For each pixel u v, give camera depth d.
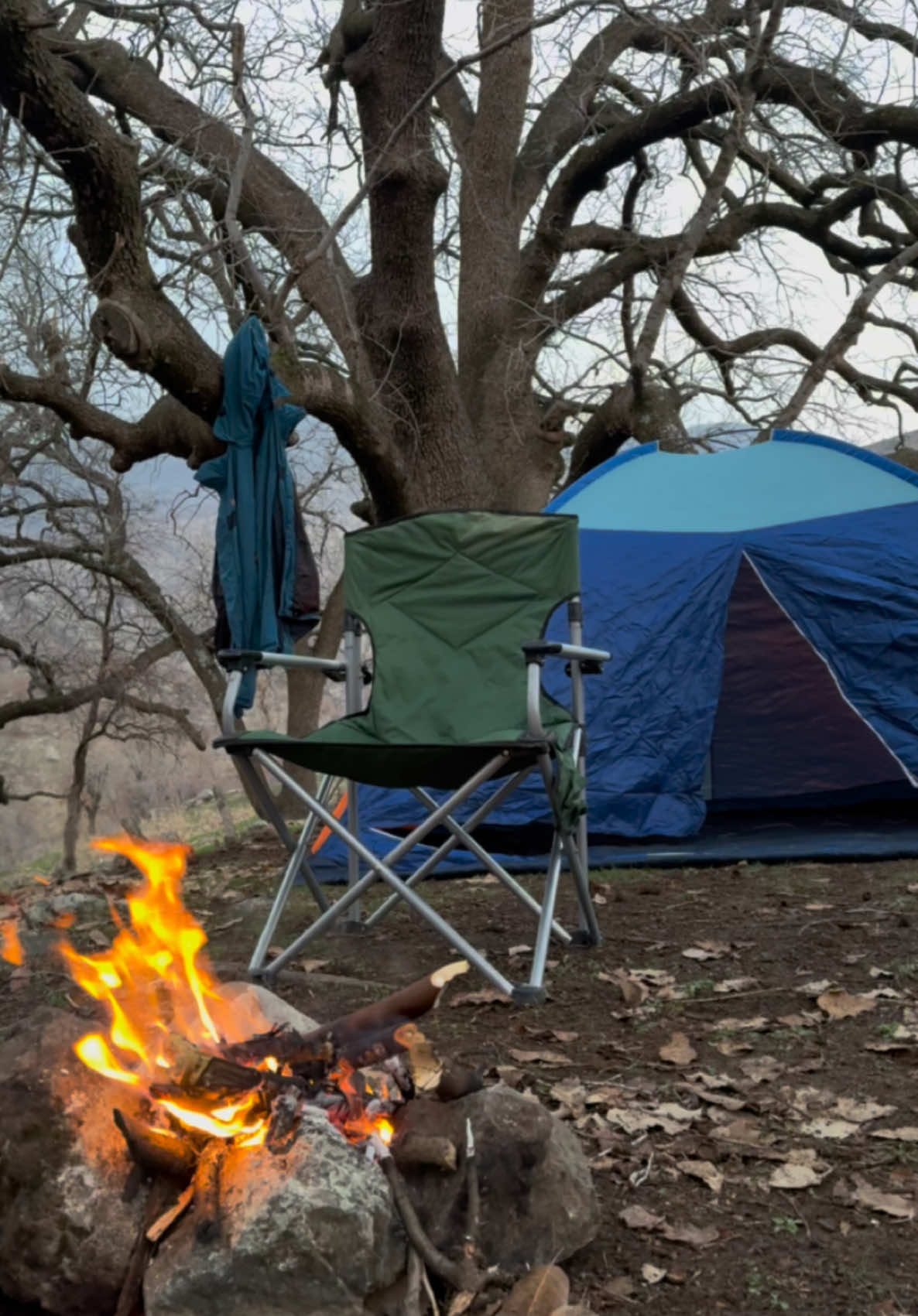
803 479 7.57
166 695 20.86
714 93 11.79
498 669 4.57
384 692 4.57
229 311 11.11
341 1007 3.92
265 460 7.48
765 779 7.93
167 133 11.99
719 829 7.27
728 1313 2.22
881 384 15.41
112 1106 2.39
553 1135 2.42
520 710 4.43
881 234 14.76
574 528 4.70
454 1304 2.20
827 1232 2.46
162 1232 2.21
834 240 14.41
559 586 4.67
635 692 6.76
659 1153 2.80
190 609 18.78
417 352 11.90
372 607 4.76
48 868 22.34
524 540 4.72
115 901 5.99
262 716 22.53
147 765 26.44
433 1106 2.47
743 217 14.23
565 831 4.18
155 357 9.05
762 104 12.29
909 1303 2.22
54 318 10.40
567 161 13.26
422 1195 2.33
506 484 13.39
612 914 5.08
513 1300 2.16
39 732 28.84
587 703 6.74
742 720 7.96
